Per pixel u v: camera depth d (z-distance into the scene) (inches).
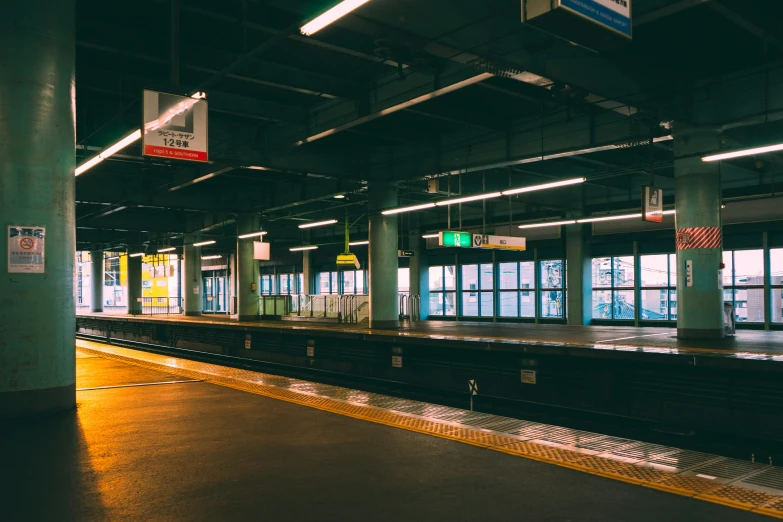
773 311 882.8
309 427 262.7
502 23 438.9
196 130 397.7
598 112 629.9
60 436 245.4
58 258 298.8
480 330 815.1
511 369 575.5
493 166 738.2
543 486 183.2
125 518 157.1
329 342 795.4
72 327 306.8
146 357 534.0
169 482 186.7
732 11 390.3
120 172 907.4
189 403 317.4
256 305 1264.8
